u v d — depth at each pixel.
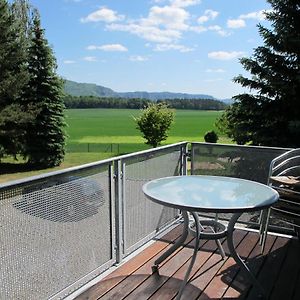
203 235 2.48
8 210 1.89
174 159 3.78
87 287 2.49
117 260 2.88
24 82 13.81
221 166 3.84
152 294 2.41
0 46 13.77
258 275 2.68
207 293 2.43
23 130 14.15
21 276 2.00
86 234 2.52
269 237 3.42
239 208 2.06
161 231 3.59
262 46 8.74
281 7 8.38
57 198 2.22
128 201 3.01
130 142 24.95
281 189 2.90
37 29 14.37
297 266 2.82
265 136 8.46
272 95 8.65
